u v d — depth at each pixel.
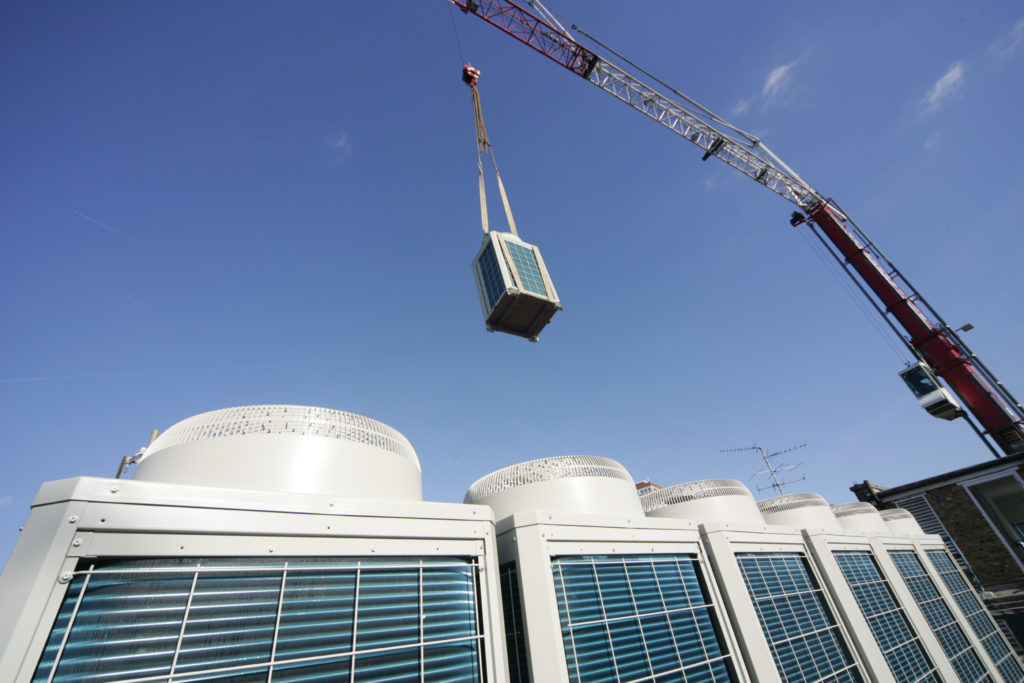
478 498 11.88
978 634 18.95
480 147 18.03
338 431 7.67
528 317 11.41
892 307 41.31
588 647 7.70
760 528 12.70
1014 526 30.59
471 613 6.62
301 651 5.12
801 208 50.81
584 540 8.78
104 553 4.39
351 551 5.87
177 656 4.46
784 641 10.83
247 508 5.29
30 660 3.77
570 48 37.34
